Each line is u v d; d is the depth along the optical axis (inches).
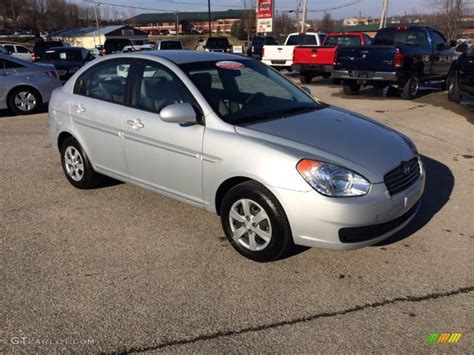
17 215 180.2
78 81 200.2
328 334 111.3
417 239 158.1
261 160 133.7
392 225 139.2
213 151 144.8
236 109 155.5
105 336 110.7
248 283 132.6
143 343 108.3
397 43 522.3
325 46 608.7
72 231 165.9
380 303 123.1
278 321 116.1
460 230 164.9
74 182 208.1
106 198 197.0
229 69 173.6
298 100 178.5
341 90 572.7
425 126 334.6
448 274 136.4
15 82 395.2
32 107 408.2
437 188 207.0
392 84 485.4
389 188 134.6
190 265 142.6
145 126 165.0
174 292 128.3
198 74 162.1
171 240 158.7
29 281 133.6
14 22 3405.5
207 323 115.4
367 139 146.9
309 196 127.1
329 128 151.6
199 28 4232.3
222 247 153.6
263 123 150.2
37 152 271.9
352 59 483.5
